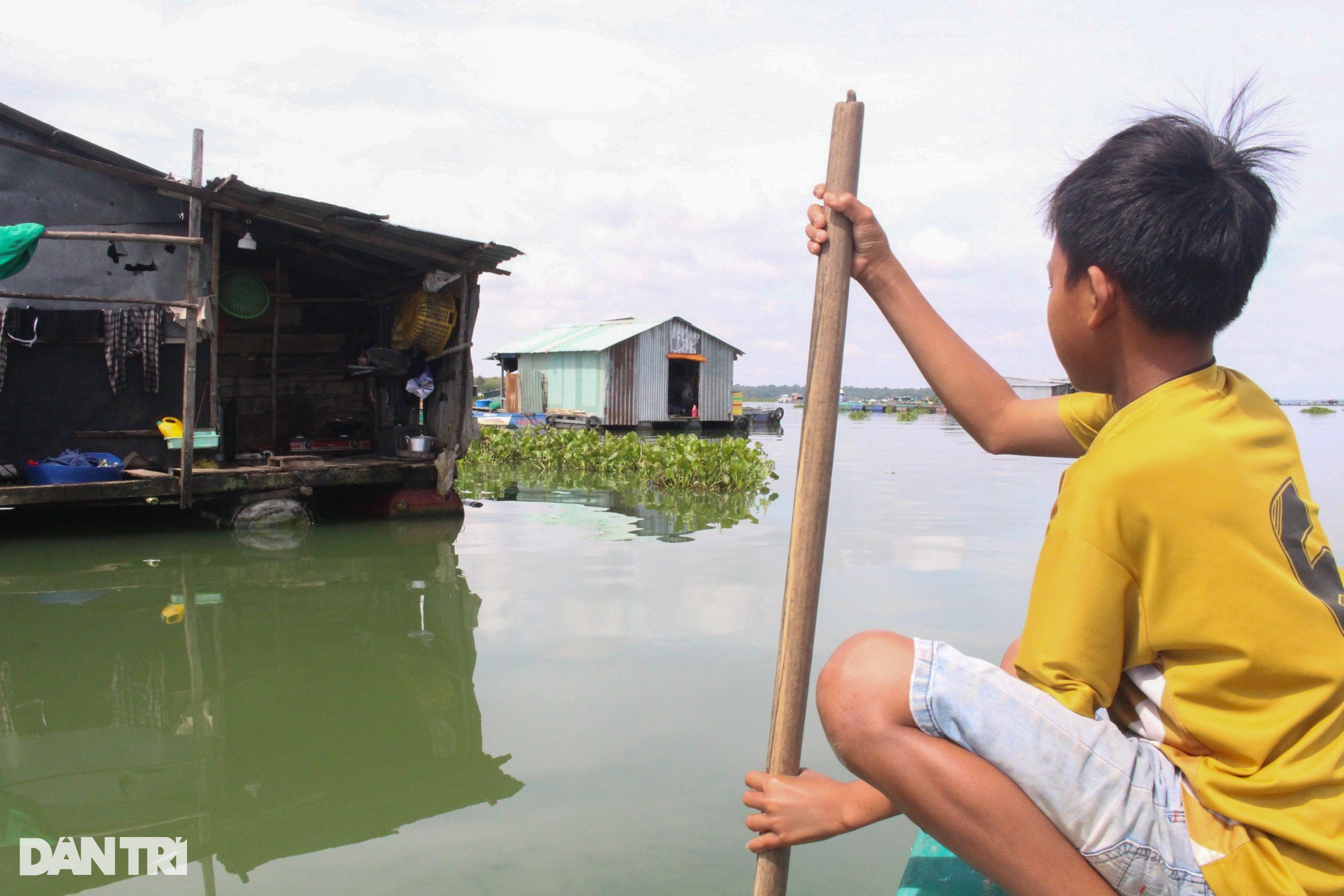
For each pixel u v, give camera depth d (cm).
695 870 252
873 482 1155
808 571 171
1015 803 145
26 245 689
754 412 3156
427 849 268
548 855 261
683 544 731
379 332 1128
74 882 262
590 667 419
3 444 808
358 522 880
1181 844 142
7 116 768
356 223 852
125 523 863
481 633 480
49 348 820
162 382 854
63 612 541
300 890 253
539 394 2742
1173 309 150
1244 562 141
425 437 968
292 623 517
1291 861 135
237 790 319
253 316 973
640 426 2542
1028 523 805
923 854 192
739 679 398
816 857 261
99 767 339
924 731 151
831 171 185
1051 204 169
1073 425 196
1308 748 138
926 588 548
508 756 326
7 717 387
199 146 805
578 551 707
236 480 828
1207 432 145
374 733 364
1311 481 1088
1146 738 158
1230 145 155
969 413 205
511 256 899
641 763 318
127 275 834
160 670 443
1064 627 150
